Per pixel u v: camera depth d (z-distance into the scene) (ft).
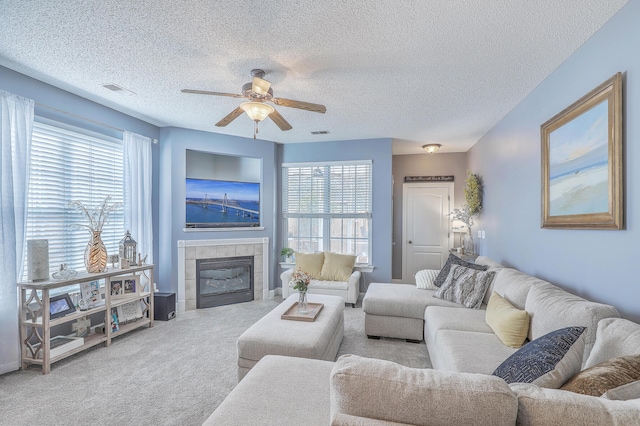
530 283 8.09
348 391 3.18
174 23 6.82
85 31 7.14
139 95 11.00
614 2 6.08
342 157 17.53
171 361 9.46
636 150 5.91
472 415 2.87
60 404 7.22
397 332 11.10
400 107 11.94
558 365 4.13
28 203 9.81
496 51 7.88
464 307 10.44
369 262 17.28
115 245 13.05
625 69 6.16
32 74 9.36
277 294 18.21
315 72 9.06
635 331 4.52
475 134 15.85
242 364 7.80
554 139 8.61
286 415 4.53
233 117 10.05
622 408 2.86
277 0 6.05
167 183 14.88
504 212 12.77
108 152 12.74
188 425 6.51
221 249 16.02
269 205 17.71
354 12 6.39
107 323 10.62
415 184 20.71
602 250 6.83
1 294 8.51
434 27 6.88
